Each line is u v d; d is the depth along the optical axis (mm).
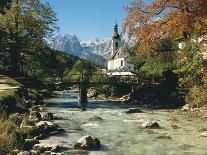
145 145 19844
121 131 24172
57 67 76000
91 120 29359
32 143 18188
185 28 40938
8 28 53594
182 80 39375
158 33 43281
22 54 57156
